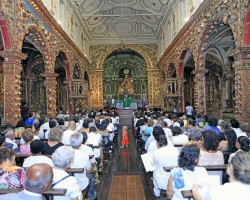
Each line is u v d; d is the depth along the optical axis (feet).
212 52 60.90
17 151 20.80
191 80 81.51
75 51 64.49
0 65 49.85
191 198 10.61
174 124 30.01
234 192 7.91
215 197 8.12
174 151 16.33
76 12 64.03
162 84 81.82
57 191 10.15
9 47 29.01
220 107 71.67
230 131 18.42
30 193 8.23
